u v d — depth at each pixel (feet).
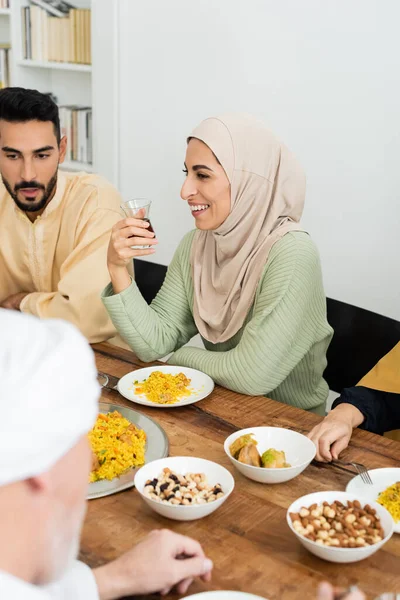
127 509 4.10
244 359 5.74
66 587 3.11
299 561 3.65
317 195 10.15
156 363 6.33
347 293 10.15
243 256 6.25
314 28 9.61
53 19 12.67
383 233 9.57
